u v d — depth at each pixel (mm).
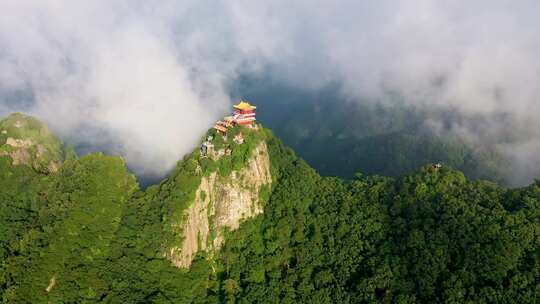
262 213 168125
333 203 172875
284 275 151375
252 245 158000
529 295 129000
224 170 163875
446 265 141625
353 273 148250
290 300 142750
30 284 131500
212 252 158000
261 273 150500
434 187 169625
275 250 157125
